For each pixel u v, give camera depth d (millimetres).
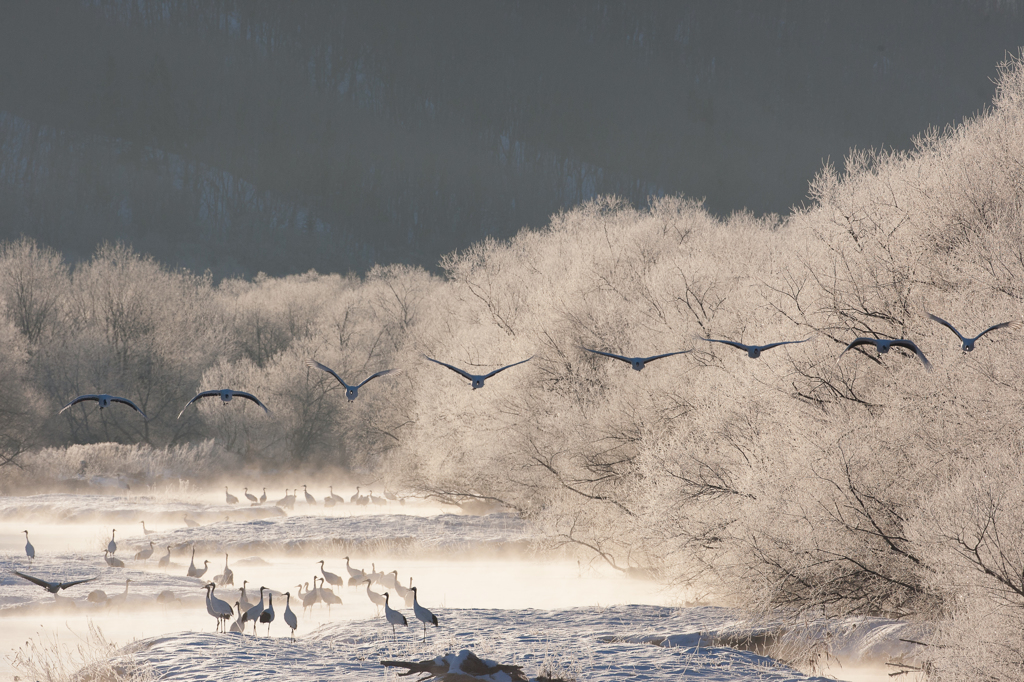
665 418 23641
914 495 14398
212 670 10945
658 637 14133
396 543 29328
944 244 17719
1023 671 10562
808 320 18250
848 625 14242
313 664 11477
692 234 35031
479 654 12031
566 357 29734
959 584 11664
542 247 41781
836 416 16641
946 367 14797
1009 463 12484
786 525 15195
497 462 29078
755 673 11320
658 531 19141
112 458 49656
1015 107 18875
